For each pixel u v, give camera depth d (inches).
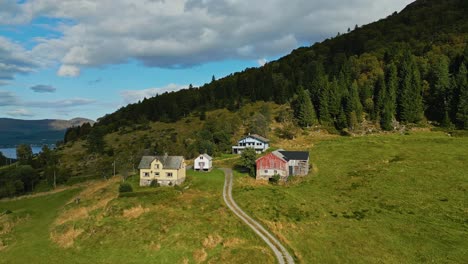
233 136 6072.8
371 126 5344.5
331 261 1710.1
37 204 3715.6
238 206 2586.1
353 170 3334.2
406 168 3164.4
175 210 2546.8
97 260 1958.7
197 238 2060.8
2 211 3567.9
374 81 6486.2
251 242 1987.0
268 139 5428.2
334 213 2347.4
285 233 2080.5
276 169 3366.1
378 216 2240.4
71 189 4215.1
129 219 2453.2
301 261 1738.4
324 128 5669.3
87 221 2532.0
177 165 3400.6
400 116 5334.6
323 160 3821.4
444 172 2960.1
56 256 2090.3
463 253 1681.8
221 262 1768.0
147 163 3481.8
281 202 2600.9
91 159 6338.6
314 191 2881.4
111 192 3257.9
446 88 5216.5
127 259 1925.4
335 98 5940.0
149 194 2955.2
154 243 2053.4
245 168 4033.0
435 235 1900.8
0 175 5369.1
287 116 6392.7
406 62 6092.5
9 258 2150.6
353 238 1923.0
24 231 2701.8
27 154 6894.7
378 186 2812.5
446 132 4677.7
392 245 1813.5
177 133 7185.0
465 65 5511.8
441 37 7436.0
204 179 3452.3
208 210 2512.3
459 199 2405.3
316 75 7608.3
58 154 6904.5
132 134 7603.4
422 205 2368.4
